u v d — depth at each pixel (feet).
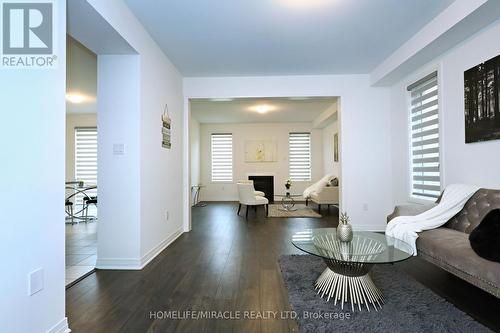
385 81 13.17
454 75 9.31
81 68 12.29
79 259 9.93
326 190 19.66
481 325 5.38
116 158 8.94
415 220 8.34
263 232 13.84
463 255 6.04
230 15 8.46
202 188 27.58
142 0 7.67
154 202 10.19
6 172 4.23
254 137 27.68
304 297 6.63
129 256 8.91
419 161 11.82
